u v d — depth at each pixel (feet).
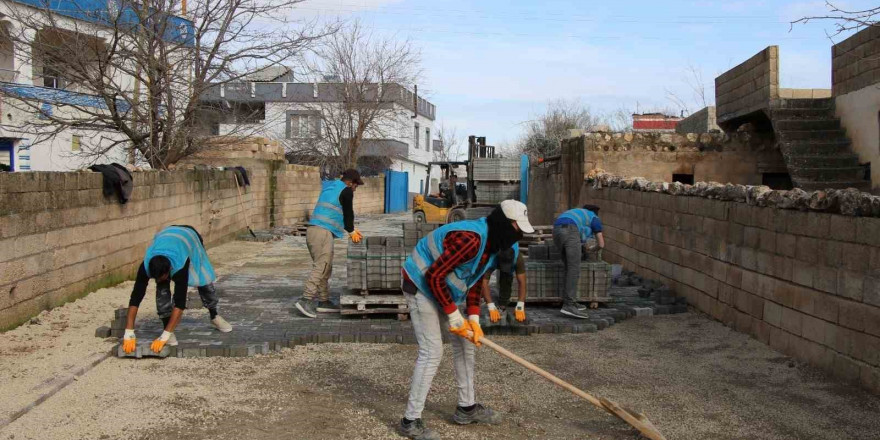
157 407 17.70
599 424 17.01
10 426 16.12
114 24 46.26
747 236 25.43
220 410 17.63
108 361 21.77
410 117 154.30
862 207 18.75
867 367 18.66
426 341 16.10
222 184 60.95
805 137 39.14
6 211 24.21
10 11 46.34
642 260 37.19
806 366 21.34
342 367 21.84
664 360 22.68
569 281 28.07
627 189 39.63
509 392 19.48
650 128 98.73
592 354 23.52
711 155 49.29
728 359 22.59
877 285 18.19
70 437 15.61
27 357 21.35
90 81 47.01
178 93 51.70
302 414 17.48
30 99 47.14
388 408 18.08
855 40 37.40
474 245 15.43
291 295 33.99
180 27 50.90
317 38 55.93
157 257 21.57
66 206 29.27
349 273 28.14
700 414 17.63
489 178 74.08
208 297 24.67
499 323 26.13
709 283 28.78
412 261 16.34
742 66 45.52
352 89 113.19
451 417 17.46
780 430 16.51
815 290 21.02
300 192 88.63
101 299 30.78
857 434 16.16
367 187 125.59
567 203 54.29
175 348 22.65
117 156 67.97
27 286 25.86
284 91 117.60
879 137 35.32
